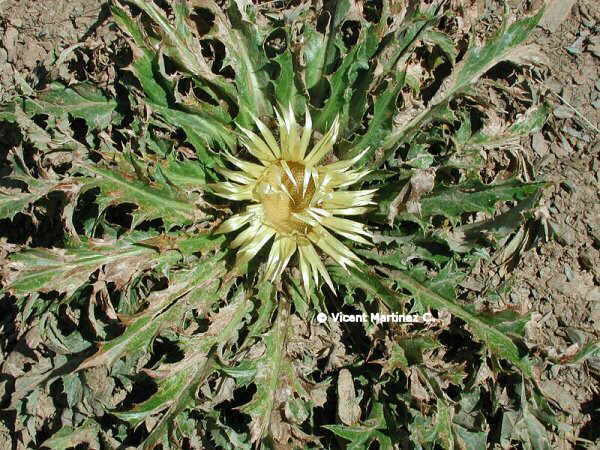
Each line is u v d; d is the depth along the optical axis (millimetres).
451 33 423
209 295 385
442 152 421
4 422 421
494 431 406
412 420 381
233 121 416
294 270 419
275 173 403
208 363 368
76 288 357
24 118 416
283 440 356
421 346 365
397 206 364
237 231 413
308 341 391
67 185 347
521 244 427
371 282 391
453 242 398
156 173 366
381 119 384
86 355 401
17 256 348
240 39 400
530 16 396
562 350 407
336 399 404
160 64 379
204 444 387
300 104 419
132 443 398
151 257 375
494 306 426
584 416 427
